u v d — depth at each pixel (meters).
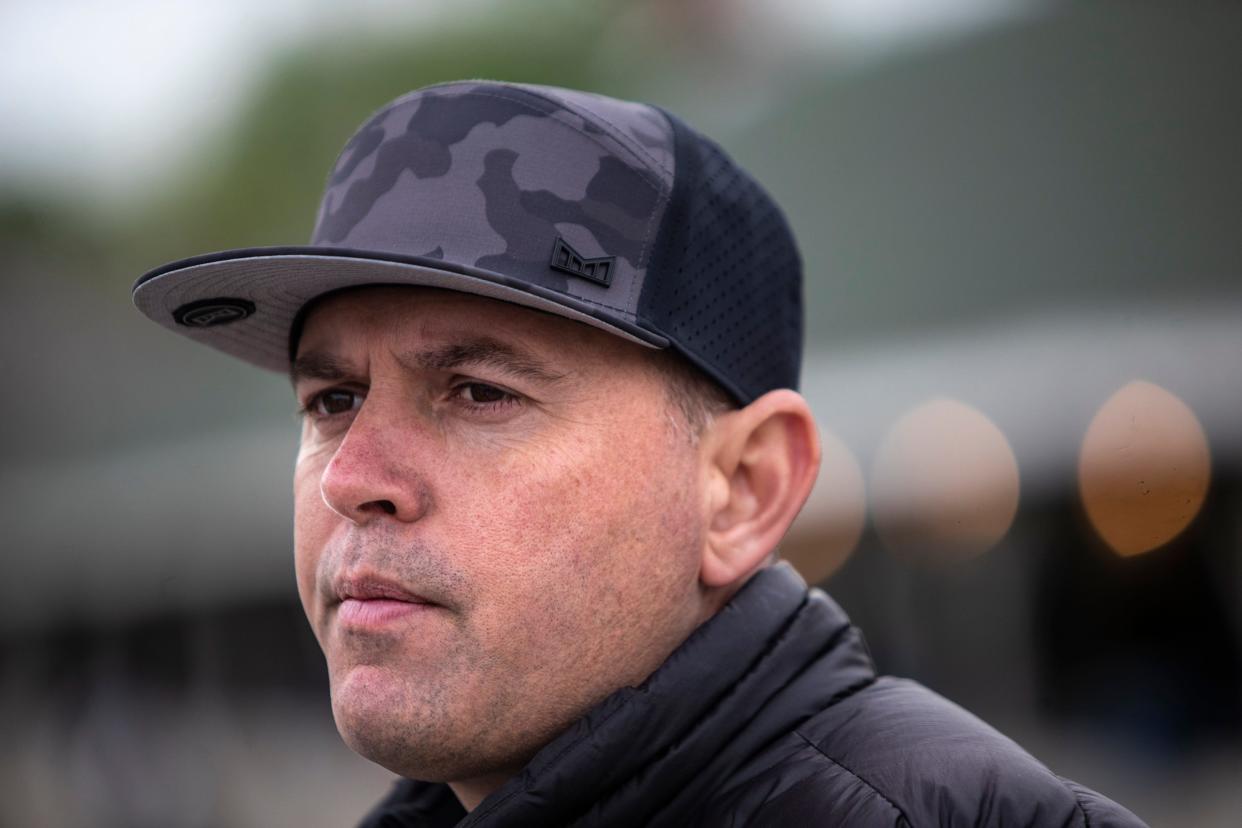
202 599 14.12
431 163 1.68
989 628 9.76
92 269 16.11
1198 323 7.92
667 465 1.70
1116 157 8.59
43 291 15.66
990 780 1.55
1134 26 8.78
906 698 1.76
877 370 9.26
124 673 14.45
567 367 1.65
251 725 13.41
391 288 1.68
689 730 1.64
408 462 1.63
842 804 1.54
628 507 1.66
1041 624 9.46
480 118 1.69
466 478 1.62
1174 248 8.22
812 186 10.16
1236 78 8.31
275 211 15.66
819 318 9.85
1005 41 9.31
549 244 1.62
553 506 1.62
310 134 15.33
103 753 12.30
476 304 1.64
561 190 1.65
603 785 1.60
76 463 14.51
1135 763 8.52
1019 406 8.33
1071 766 8.59
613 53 14.02
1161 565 8.70
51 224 16.05
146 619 14.52
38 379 15.10
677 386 1.72
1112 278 8.38
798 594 1.84
